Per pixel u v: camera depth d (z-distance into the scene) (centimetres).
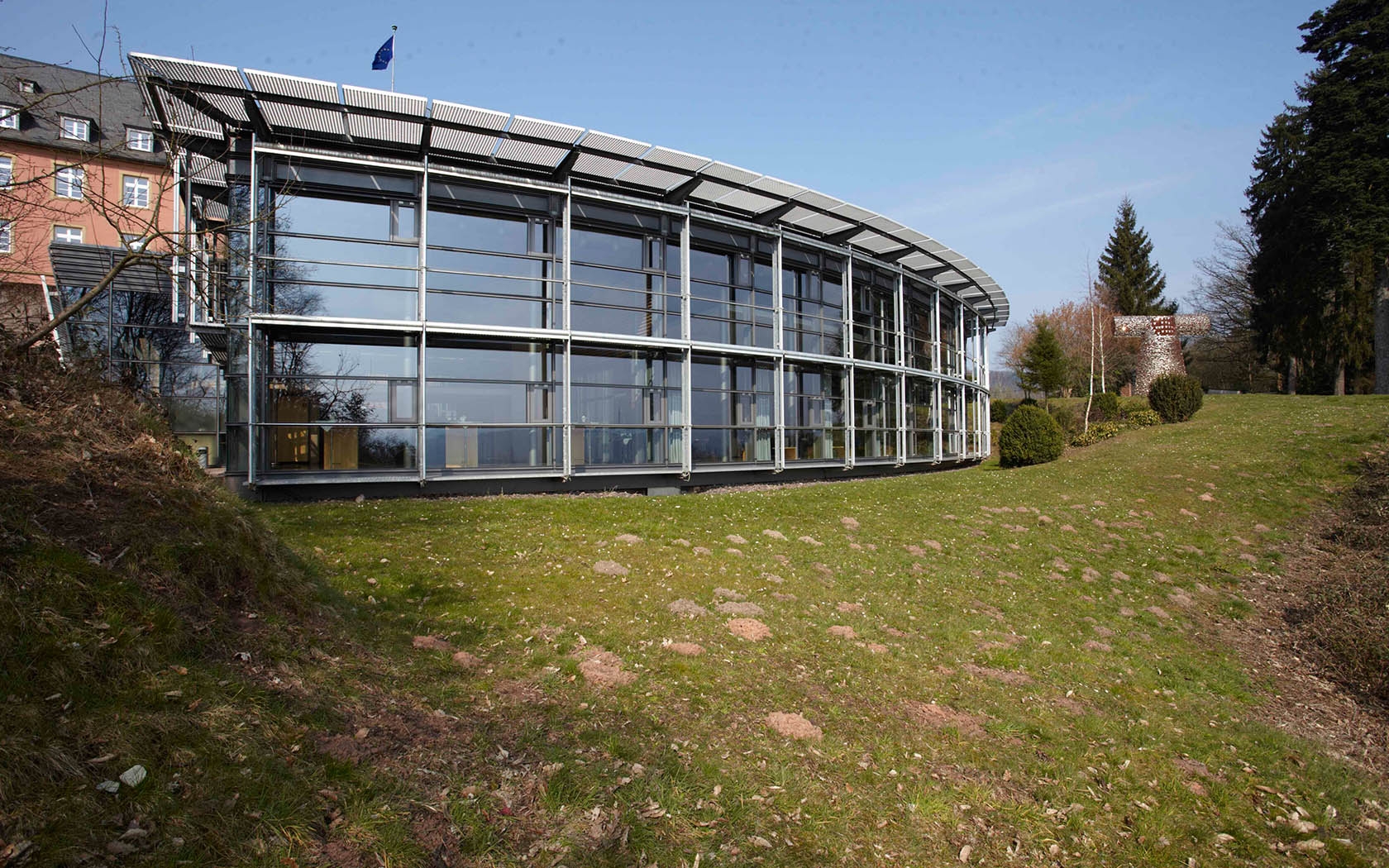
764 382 1909
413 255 1407
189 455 676
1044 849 496
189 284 1308
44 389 638
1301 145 4047
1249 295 4653
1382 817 625
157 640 409
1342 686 926
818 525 1291
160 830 299
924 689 704
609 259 1644
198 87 1153
